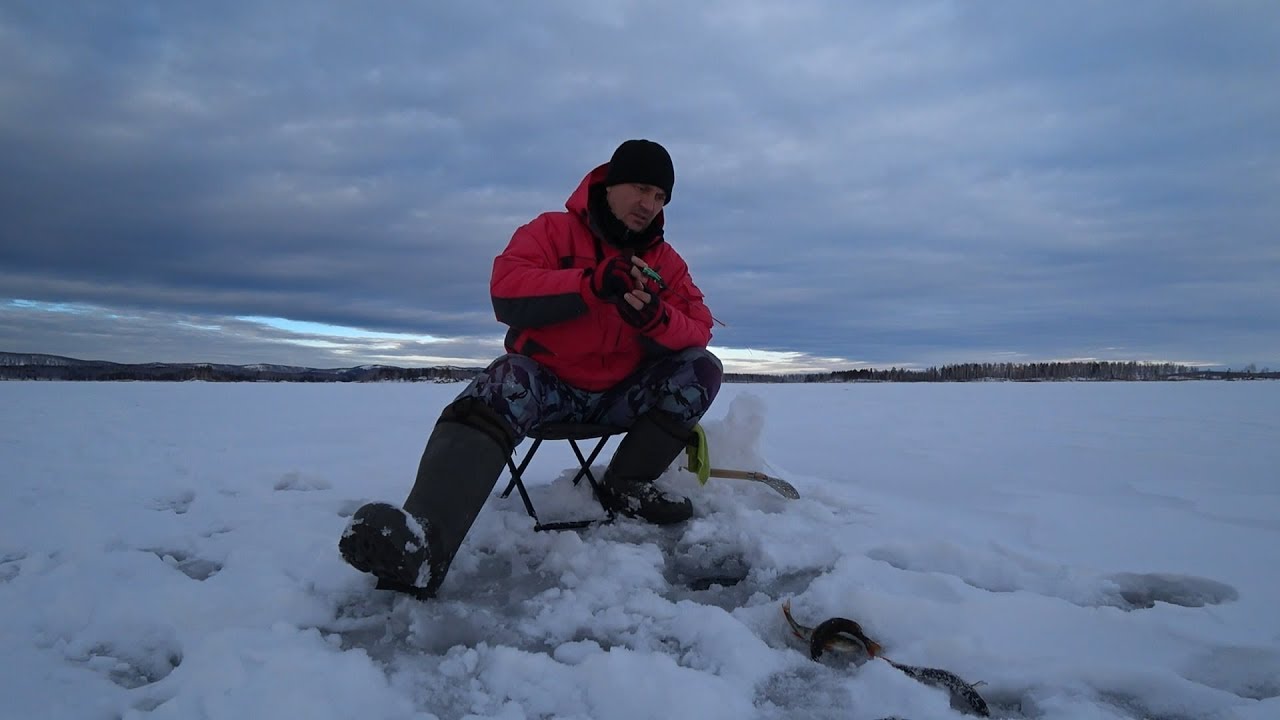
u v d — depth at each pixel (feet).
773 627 5.72
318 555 6.78
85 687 4.53
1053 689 4.83
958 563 7.20
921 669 4.91
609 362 7.77
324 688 4.42
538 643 5.40
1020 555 7.41
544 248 7.45
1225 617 5.96
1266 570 7.05
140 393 35.42
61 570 6.43
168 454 13.69
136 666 4.94
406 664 4.94
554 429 7.40
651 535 7.91
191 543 7.47
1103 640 5.50
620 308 6.93
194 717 4.11
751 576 6.86
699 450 8.13
